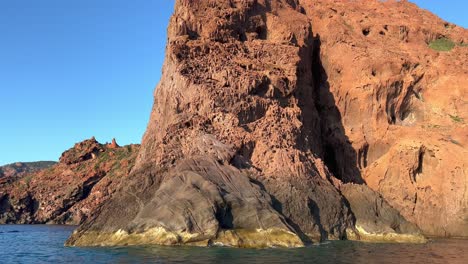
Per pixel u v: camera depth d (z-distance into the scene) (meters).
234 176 38.38
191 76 48.56
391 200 54.16
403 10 68.94
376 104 57.97
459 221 50.22
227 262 25.70
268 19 59.44
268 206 36.09
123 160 102.56
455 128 55.25
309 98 58.12
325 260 27.47
